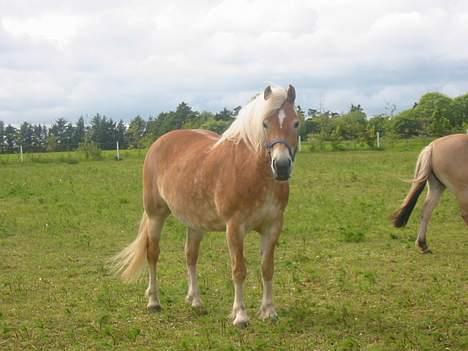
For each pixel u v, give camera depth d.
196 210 5.81
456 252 8.58
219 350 4.89
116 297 6.71
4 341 5.38
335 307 6.10
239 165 5.31
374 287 6.82
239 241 5.41
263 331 5.39
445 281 7.03
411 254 8.49
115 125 70.50
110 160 33.41
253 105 5.32
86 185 18.62
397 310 5.96
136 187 17.56
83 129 73.88
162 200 6.38
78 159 34.09
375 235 9.83
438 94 54.00
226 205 5.38
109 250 9.31
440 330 5.32
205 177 5.64
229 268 7.89
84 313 6.17
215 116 43.59
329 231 10.17
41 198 15.34
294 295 6.60
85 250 9.31
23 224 11.46
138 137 66.88
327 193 15.12
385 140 38.84
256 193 5.26
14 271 8.04
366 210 12.23
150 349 5.04
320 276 7.34
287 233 10.06
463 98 54.06
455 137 8.39
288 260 8.23
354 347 4.89
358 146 35.97
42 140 71.44
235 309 5.60
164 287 7.06
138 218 12.09
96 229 10.98
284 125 5.11
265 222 5.51
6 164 30.94
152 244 6.33
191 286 6.32
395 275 7.35
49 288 7.18
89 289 7.11
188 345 5.01
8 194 16.41
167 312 6.12
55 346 5.24
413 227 10.41
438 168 8.36
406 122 47.00
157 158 6.47
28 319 6.01
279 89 5.27
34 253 9.11
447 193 14.09
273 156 5.02
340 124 40.91
